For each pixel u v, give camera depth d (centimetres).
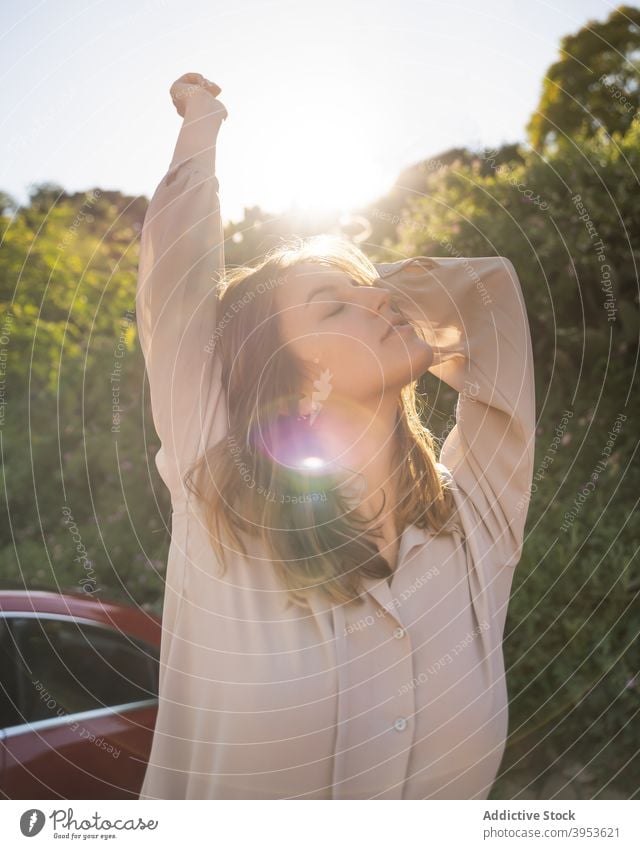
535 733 268
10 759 218
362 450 109
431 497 116
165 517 425
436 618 109
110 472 444
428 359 108
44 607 261
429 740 105
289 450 108
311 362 106
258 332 110
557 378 333
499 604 120
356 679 103
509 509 123
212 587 107
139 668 269
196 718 107
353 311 106
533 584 281
